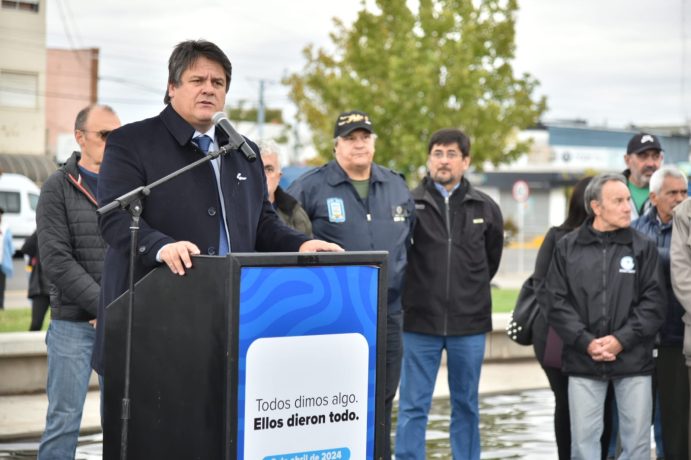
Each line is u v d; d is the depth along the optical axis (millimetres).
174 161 4383
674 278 6344
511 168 56469
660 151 8039
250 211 4500
